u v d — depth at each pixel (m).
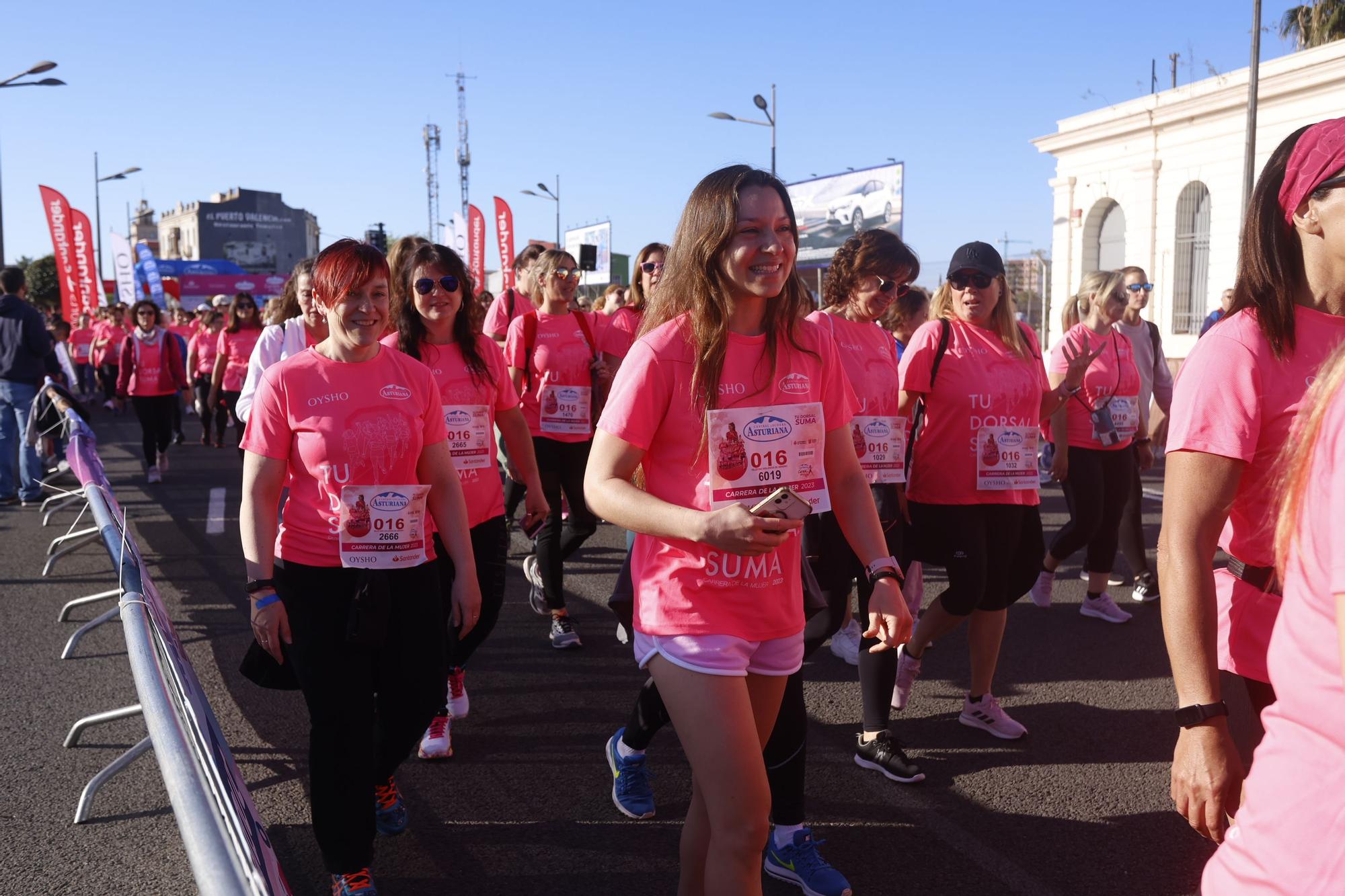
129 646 2.41
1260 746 1.37
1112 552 5.68
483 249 27.23
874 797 3.57
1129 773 3.75
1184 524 1.82
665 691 2.14
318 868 3.07
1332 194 1.77
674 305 2.24
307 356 2.87
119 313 19.28
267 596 2.75
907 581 4.21
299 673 2.77
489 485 3.93
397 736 2.97
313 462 2.80
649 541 2.21
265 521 2.79
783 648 2.24
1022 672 4.86
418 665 2.89
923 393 3.80
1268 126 18.28
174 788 1.58
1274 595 1.92
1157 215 20.50
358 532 2.78
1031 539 3.99
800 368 2.26
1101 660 5.04
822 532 3.74
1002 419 3.78
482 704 4.43
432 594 2.94
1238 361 1.84
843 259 4.05
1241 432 1.81
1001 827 3.35
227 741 3.99
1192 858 3.14
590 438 5.23
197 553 7.29
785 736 2.96
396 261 3.86
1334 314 1.88
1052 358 5.53
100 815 3.38
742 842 2.05
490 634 5.45
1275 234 1.88
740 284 2.15
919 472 3.87
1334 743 1.26
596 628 5.54
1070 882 3.01
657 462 2.22
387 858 3.13
